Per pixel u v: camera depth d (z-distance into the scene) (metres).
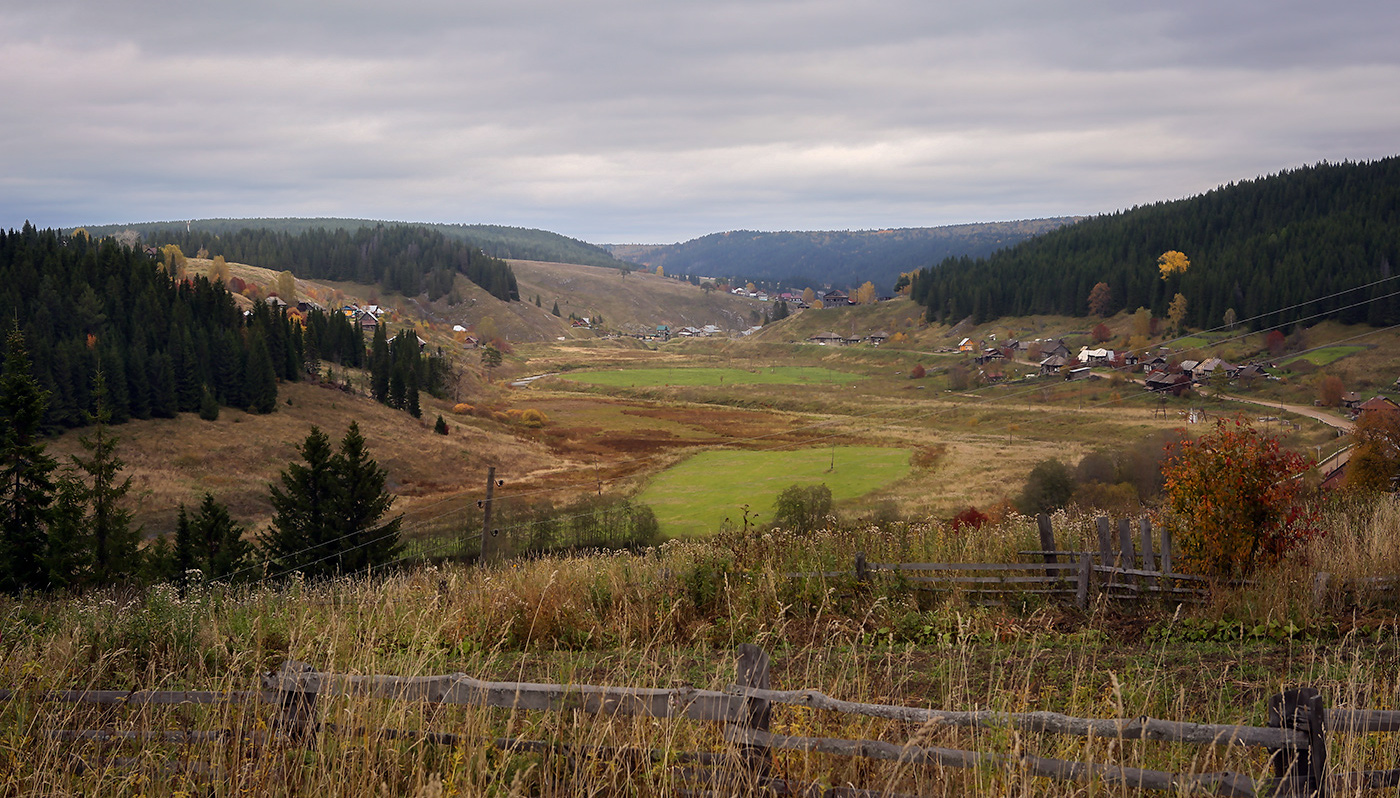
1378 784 3.62
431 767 4.02
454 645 7.66
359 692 4.22
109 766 3.98
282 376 106.88
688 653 7.61
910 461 72.88
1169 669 6.77
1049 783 3.56
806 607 9.24
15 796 3.88
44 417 73.44
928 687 6.21
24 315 95.06
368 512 42.66
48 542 35.25
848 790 3.52
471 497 65.94
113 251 129.38
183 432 81.19
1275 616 8.33
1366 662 6.51
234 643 6.72
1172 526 10.41
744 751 3.69
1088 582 9.80
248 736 4.21
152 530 57.47
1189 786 3.24
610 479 72.19
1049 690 5.82
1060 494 48.31
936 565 9.98
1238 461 9.72
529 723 4.35
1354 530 10.61
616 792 3.74
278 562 38.88
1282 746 3.24
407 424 99.00
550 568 10.38
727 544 10.76
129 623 7.39
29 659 5.92
